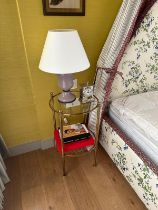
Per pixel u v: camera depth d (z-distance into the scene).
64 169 1.57
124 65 1.50
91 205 1.37
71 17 1.40
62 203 1.38
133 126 1.32
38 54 1.43
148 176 1.16
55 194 1.45
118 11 1.46
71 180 1.56
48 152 1.86
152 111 1.35
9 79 1.49
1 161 1.54
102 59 1.51
